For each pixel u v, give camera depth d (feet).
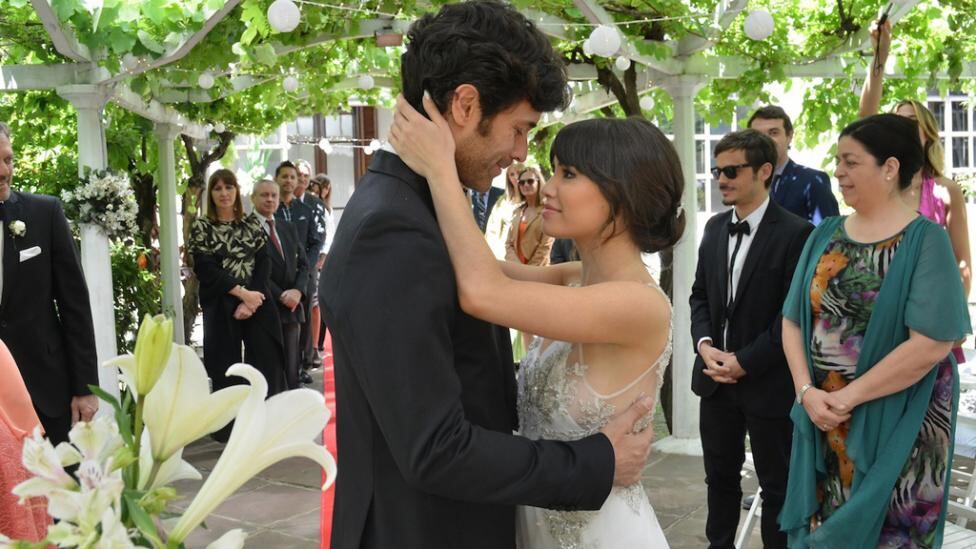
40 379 11.57
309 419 3.07
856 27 18.80
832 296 8.87
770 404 10.95
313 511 14.88
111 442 2.86
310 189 31.81
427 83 4.82
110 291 17.04
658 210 5.46
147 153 26.58
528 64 4.77
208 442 18.92
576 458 4.81
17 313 11.40
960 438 11.74
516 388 5.69
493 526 5.11
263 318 19.95
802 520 9.07
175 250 25.81
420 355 4.45
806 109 23.38
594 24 15.07
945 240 8.37
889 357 8.34
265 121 31.19
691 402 18.07
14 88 16.60
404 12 17.61
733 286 11.60
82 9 14.70
